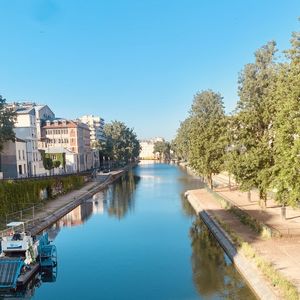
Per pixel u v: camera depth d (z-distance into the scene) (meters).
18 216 46.66
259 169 37.34
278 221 36.50
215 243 35.91
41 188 59.84
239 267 26.33
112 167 171.00
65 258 32.91
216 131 65.31
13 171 83.25
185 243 36.53
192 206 58.34
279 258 25.20
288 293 18.88
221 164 64.69
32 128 96.94
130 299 23.47
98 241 38.66
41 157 102.25
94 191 82.06
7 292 25.78
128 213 55.00
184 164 175.62
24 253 28.47
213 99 113.12
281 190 28.17
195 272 27.69
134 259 31.92
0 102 76.56
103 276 27.97
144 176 127.25
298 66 25.12
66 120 142.50
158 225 45.81
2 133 75.88
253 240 30.38
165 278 26.88
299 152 23.03
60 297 24.44
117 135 178.00
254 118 38.16
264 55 67.56
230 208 45.47
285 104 24.64
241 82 68.25
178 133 151.12
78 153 134.50
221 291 23.55
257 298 21.61
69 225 47.44
